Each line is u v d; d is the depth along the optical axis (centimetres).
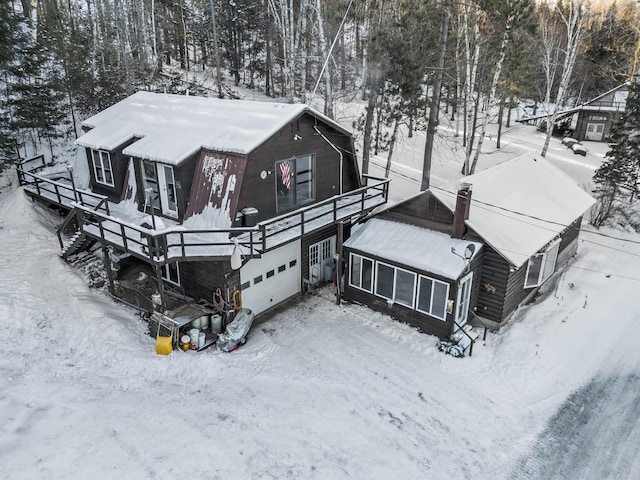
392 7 2542
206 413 1108
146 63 3497
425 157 2256
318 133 1667
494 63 2558
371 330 1497
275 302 1633
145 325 1430
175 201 1580
